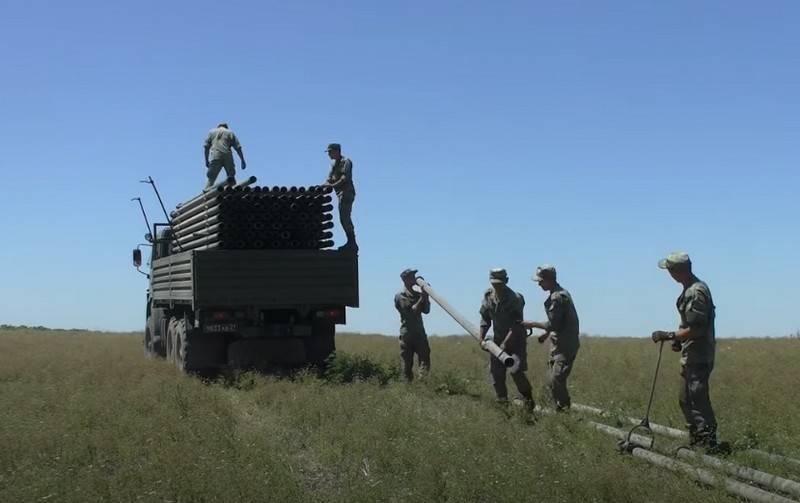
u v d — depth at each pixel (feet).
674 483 23.56
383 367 53.11
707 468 25.11
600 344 80.18
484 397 42.63
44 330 140.05
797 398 38.27
